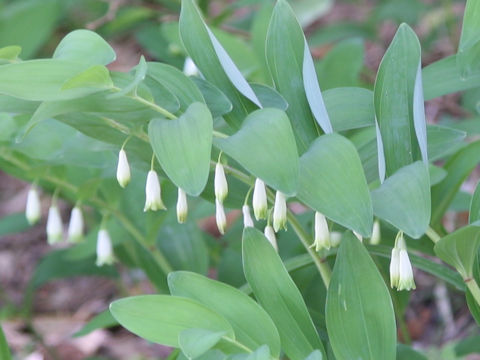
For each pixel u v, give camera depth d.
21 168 0.97
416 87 0.74
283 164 0.69
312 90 0.76
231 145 0.70
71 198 1.05
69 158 0.90
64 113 0.74
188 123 0.71
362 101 0.80
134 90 0.72
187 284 0.76
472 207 0.77
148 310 0.74
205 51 0.79
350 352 0.76
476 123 0.98
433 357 1.05
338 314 0.76
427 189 0.70
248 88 0.75
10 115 0.91
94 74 0.70
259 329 0.75
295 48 0.79
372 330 0.76
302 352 0.76
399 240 0.75
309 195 0.69
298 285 0.95
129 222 1.02
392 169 0.77
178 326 0.74
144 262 1.07
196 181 0.69
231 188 0.85
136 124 0.76
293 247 1.01
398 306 1.01
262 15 1.07
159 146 0.70
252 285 0.77
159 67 0.77
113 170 0.96
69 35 0.74
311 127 0.78
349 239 0.76
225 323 0.74
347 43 1.08
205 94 0.77
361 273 0.76
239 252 1.05
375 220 0.88
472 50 0.77
